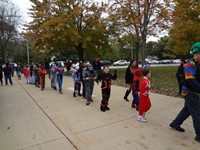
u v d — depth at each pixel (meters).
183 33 14.19
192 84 3.48
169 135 4.05
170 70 24.97
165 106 6.29
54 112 6.04
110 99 7.61
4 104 7.51
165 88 9.84
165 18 15.91
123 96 8.15
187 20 13.89
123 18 18.06
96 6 20.59
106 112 5.86
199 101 3.66
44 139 4.08
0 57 48.50
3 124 5.10
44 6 20.09
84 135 4.20
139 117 4.96
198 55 3.48
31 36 20.91
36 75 12.63
